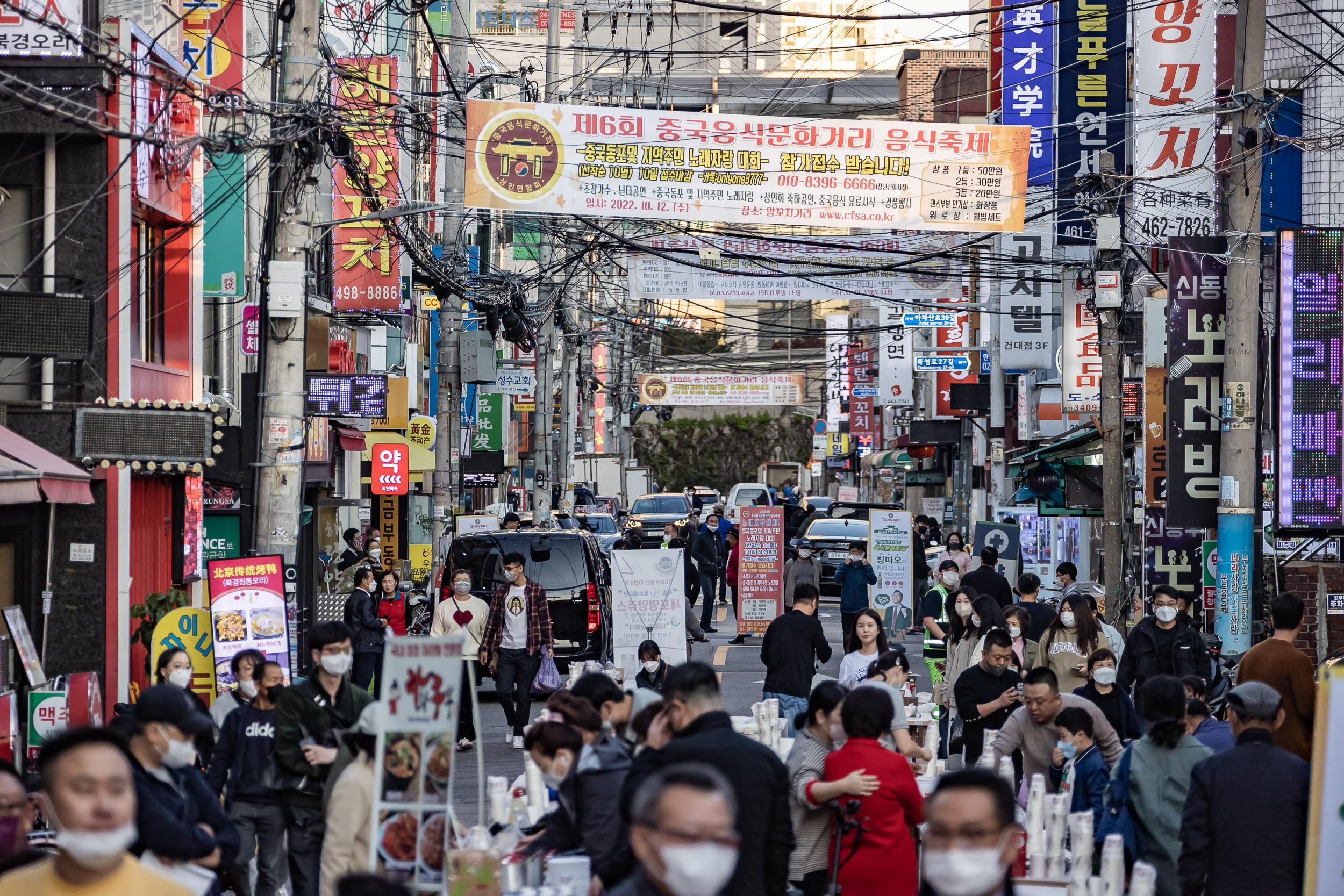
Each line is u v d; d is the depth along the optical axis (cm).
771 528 4606
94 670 2677
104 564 2697
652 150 3512
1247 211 2980
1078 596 2267
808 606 2539
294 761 1512
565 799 1329
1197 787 1266
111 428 2686
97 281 2733
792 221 3541
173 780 1205
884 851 1323
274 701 1580
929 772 1884
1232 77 4125
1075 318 4747
